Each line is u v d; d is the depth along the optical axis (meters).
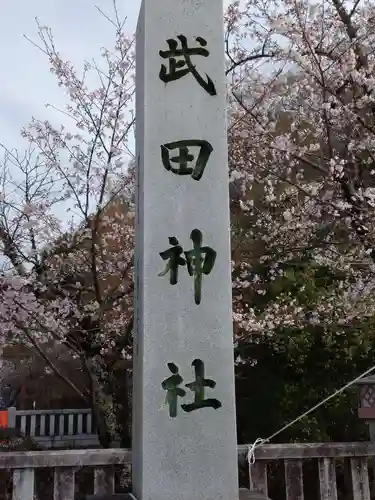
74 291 7.06
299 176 7.21
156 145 3.52
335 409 7.41
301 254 8.11
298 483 4.35
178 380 3.20
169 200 3.45
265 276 8.20
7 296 6.09
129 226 7.25
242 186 7.55
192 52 3.70
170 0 3.76
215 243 3.43
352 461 4.48
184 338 3.27
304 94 6.79
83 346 6.52
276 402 7.77
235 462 3.14
